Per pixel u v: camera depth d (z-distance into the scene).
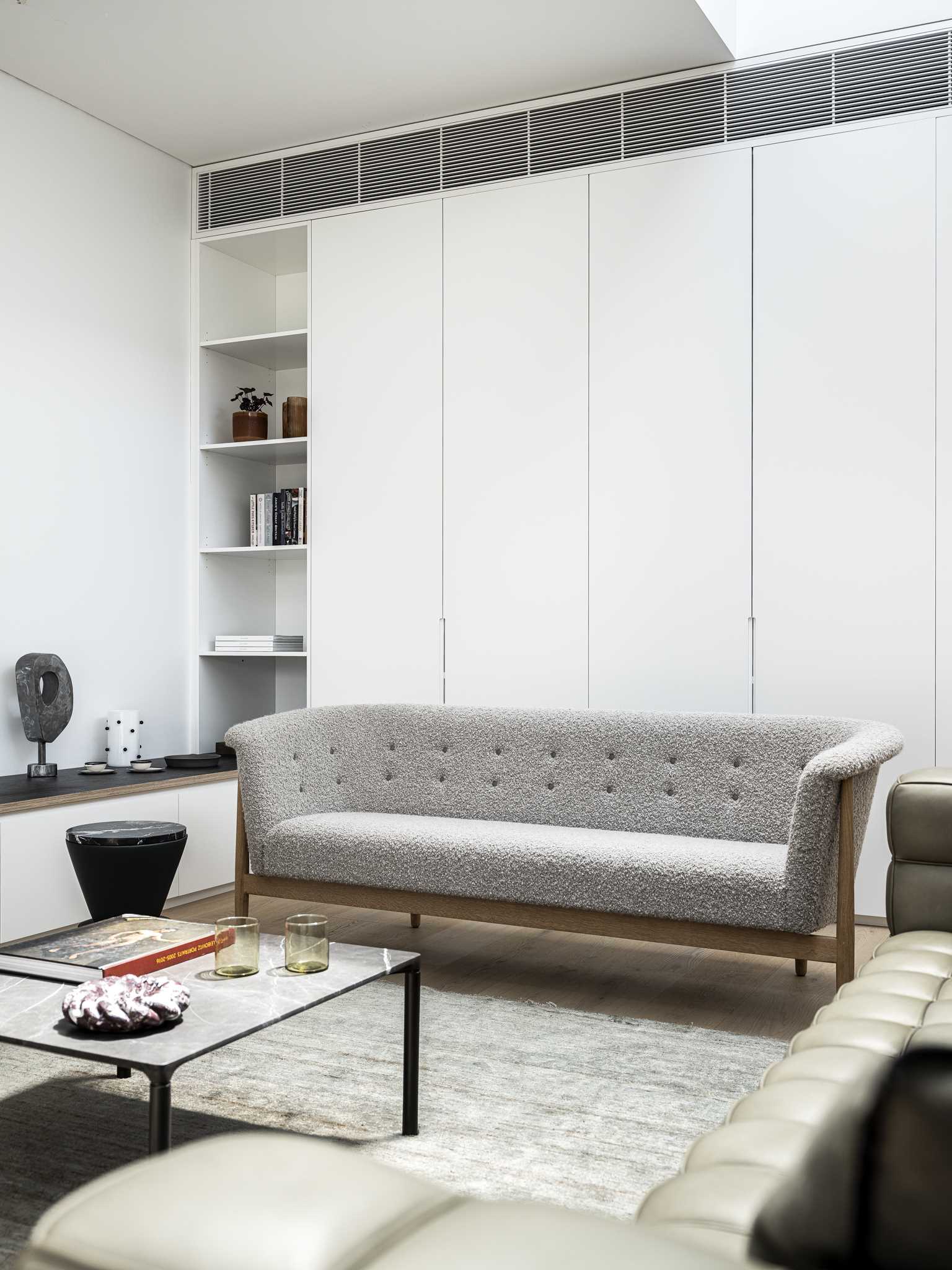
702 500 4.23
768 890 2.79
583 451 4.43
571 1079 2.47
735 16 4.16
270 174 5.07
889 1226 0.46
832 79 4.06
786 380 4.11
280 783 3.62
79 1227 0.45
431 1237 0.44
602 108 4.43
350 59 4.21
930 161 3.92
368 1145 2.11
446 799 3.79
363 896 3.39
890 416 3.97
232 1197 0.46
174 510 5.13
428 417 4.72
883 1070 0.48
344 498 4.88
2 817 3.49
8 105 4.31
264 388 5.64
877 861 3.98
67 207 4.57
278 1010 1.90
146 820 3.79
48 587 4.46
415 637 4.73
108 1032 1.77
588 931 3.06
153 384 5.02
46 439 4.46
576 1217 0.45
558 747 3.64
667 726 3.49
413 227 4.77
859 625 4.01
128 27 3.96
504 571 4.57
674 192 4.29
